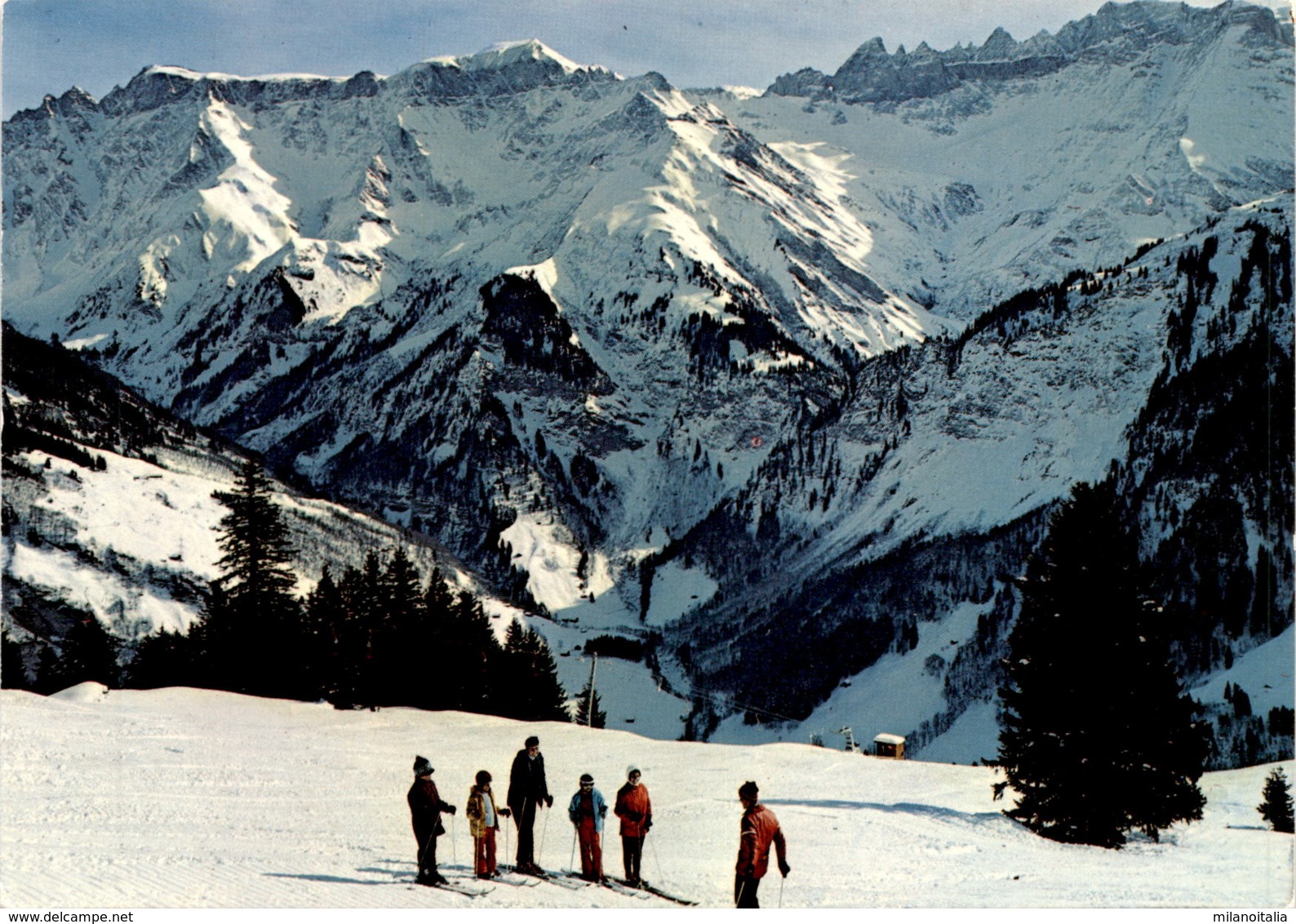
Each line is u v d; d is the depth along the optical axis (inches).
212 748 1900.8
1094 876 1435.8
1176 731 1883.6
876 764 2249.0
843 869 1353.3
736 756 2169.0
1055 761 1861.5
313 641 3420.3
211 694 2689.5
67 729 1931.6
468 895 1063.6
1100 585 1927.9
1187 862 1622.8
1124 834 1888.5
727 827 1560.0
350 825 1370.6
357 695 2989.7
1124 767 1846.7
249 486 4065.0
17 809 1298.0
